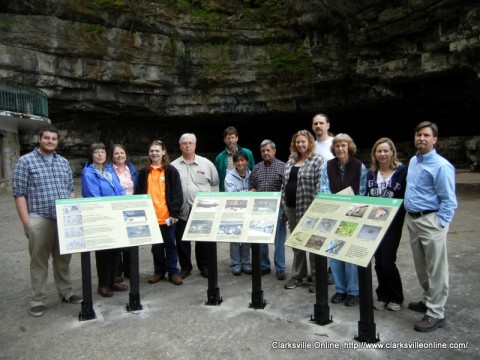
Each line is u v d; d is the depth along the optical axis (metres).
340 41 23.94
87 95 24.48
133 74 25.30
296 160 5.75
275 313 4.74
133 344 4.03
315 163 5.39
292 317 4.61
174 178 5.95
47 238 4.86
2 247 8.27
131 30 24.55
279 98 26.81
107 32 23.69
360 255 3.78
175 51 26.30
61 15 22.23
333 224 4.29
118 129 29.59
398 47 20.30
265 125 33.22
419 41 19.19
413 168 4.29
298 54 25.31
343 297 5.03
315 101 26.48
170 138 32.97
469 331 4.07
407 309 4.68
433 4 16.95
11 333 4.38
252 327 4.35
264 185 6.16
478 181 16.52
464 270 5.91
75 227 4.69
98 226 4.77
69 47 22.52
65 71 22.81
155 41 25.45
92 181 5.61
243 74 26.81
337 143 4.99
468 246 7.21
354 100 24.84
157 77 26.05
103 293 5.47
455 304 4.73
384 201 4.05
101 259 5.46
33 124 19.92
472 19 15.20
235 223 4.89
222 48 26.88
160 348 3.93
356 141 33.06
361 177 4.95
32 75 21.77
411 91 22.16
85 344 4.07
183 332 4.27
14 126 19.78
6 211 12.73
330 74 24.50
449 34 17.25
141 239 4.81
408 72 20.19
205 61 26.89
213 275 5.02
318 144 5.91
